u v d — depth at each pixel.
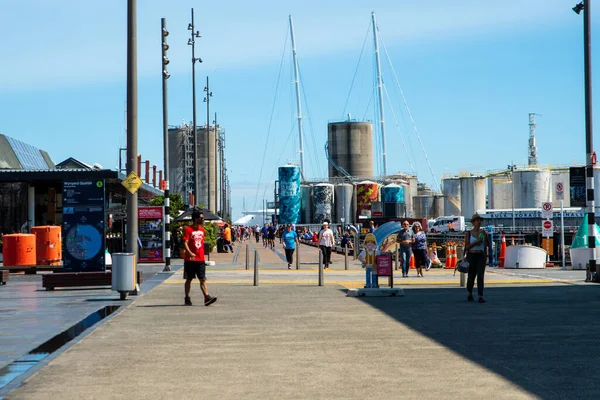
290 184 175.00
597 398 8.32
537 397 8.38
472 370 10.00
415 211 198.88
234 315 16.50
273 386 9.08
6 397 8.62
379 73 189.00
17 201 40.25
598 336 13.08
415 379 9.42
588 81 27.62
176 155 145.12
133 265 20.69
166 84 36.38
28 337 13.48
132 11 22.83
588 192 27.17
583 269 35.16
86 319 16.11
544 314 16.45
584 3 27.66
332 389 8.88
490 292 22.42
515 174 169.88
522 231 113.81
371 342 12.48
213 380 9.48
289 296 21.09
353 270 36.22
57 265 33.88
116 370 10.20
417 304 18.81
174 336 13.34
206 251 41.03
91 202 25.00
